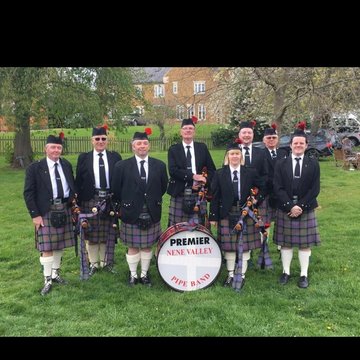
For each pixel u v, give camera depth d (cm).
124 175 408
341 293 387
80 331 330
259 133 1216
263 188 417
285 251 423
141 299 384
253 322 336
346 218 683
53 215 403
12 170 1328
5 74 1130
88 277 429
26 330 332
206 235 399
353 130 1652
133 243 410
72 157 1716
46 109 1255
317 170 407
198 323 338
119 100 1398
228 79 895
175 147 447
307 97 807
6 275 454
